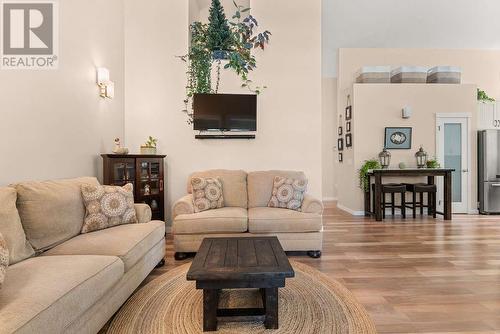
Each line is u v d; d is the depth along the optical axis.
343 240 3.86
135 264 2.24
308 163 4.22
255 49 4.14
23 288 1.36
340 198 6.70
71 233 2.26
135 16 4.15
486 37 6.63
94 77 3.39
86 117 3.24
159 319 1.97
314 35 4.18
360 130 5.77
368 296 2.27
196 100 3.99
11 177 2.23
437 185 5.83
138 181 3.62
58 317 1.29
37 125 2.51
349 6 5.73
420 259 3.10
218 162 4.20
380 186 5.18
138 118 4.17
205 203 3.43
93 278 1.59
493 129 5.81
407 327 1.85
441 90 5.80
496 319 1.95
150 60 4.16
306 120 4.21
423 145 5.79
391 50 7.00
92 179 2.82
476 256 3.19
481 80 7.09
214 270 1.72
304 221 3.18
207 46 3.89
